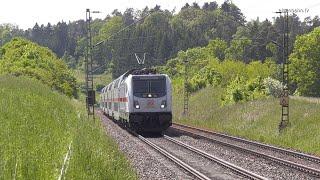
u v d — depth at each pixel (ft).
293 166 72.59
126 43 643.45
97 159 53.01
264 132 132.26
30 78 170.81
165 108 128.77
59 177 37.86
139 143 106.01
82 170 45.98
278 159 77.77
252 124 150.51
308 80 378.32
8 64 206.80
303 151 96.07
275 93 188.44
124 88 135.13
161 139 115.55
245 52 560.20
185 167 69.67
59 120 79.51
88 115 133.59
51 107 94.94
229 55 552.41
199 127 167.32
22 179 36.76
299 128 120.57
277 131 128.36
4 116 62.85
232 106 187.21
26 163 39.83
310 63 377.91
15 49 224.94
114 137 114.52
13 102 77.87
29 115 69.97
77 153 52.21
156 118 128.88
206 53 540.93
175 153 89.51
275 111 150.00
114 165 55.77
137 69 142.31
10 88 99.55
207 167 72.90
